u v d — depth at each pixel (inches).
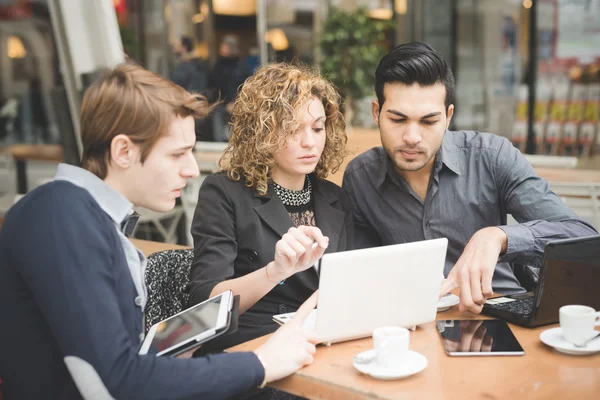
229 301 56.6
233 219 73.2
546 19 267.1
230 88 288.0
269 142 71.4
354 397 45.4
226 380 47.2
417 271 55.6
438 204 82.4
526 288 85.3
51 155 204.5
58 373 47.4
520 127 277.7
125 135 49.7
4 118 307.7
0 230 47.6
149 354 49.6
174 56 317.4
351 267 52.3
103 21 98.9
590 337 51.0
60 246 45.0
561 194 126.8
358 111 220.5
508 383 45.7
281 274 59.9
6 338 47.1
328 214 77.5
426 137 73.8
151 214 154.5
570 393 43.9
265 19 339.9
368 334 55.7
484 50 282.4
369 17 228.7
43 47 310.2
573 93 265.7
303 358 49.6
